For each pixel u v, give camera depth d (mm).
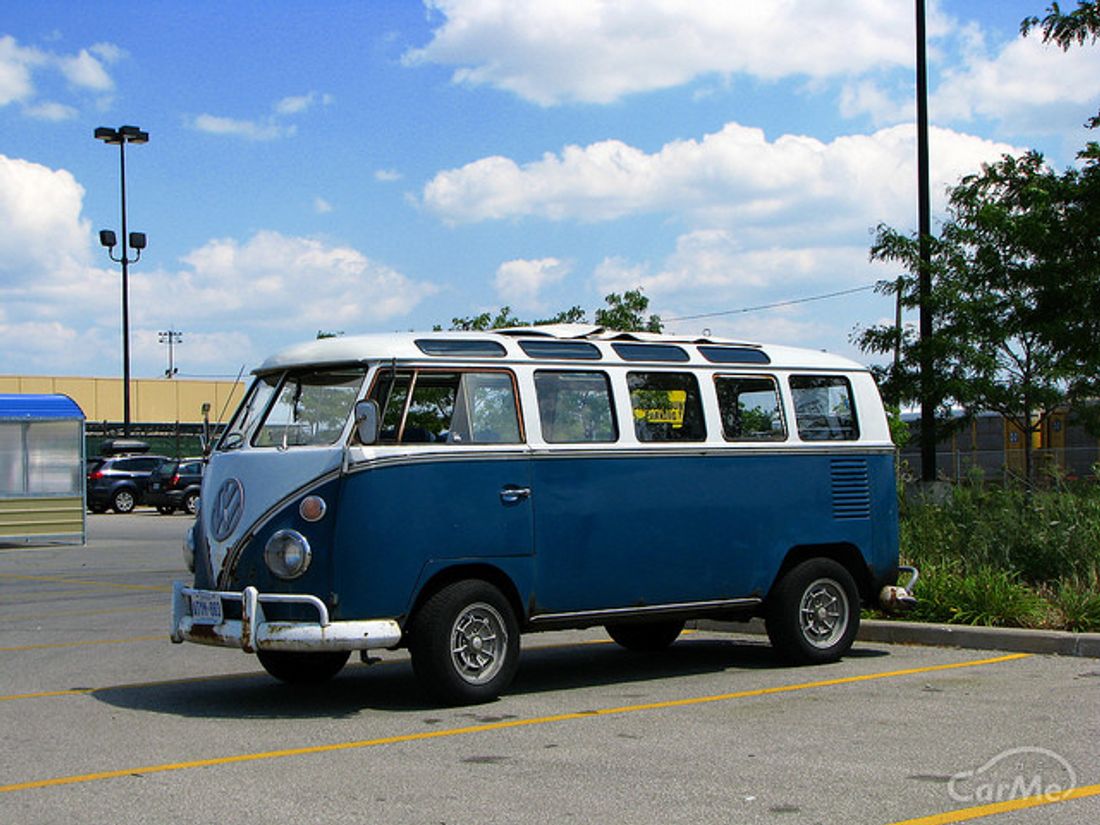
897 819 5965
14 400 26484
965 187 17516
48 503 26781
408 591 8750
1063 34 13406
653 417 10094
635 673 10492
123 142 45719
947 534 13984
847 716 8367
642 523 9883
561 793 6531
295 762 7336
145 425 57188
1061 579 12320
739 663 10938
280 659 9969
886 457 11375
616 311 26703
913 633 11523
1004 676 9719
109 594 17141
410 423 9008
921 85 18641
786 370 10922
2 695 9727
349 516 8625
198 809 6316
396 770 7098
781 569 10773
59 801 6508
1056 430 30969
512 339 9688
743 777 6793
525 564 9305
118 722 8625
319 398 9219
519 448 9328
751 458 10516
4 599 16594
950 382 17484
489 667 9109
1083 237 15398
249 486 9023
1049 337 16344
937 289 17547
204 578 9250
